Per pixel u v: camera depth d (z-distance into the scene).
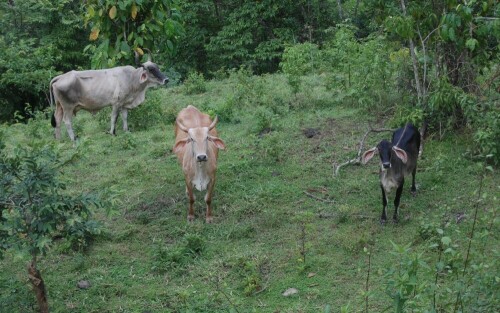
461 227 6.86
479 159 8.35
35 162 5.16
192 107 8.45
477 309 4.64
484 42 8.82
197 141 7.10
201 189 7.39
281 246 6.93
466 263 4.89
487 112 8.45
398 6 9.92
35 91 17.09
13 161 5.28
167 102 13.73
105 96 11.40
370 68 11.08
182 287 6.31
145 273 6.62
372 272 6.25
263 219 7.46
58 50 21.27
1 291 6.32
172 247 7.01
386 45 10.87
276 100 11.95
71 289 6.36
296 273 6.38
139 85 11.55
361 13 24.12
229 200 8.09
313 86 12.97
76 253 7.06
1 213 5.40
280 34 22.73
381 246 6.73
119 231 7.53
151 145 10.57
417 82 9.27
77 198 5.39
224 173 8.86
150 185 8.82
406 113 9.28
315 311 5.74
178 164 9.56
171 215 7.89
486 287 4.66
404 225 7.12
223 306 5.93
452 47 9.12
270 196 8.07
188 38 23.69
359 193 8.02
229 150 9.80
